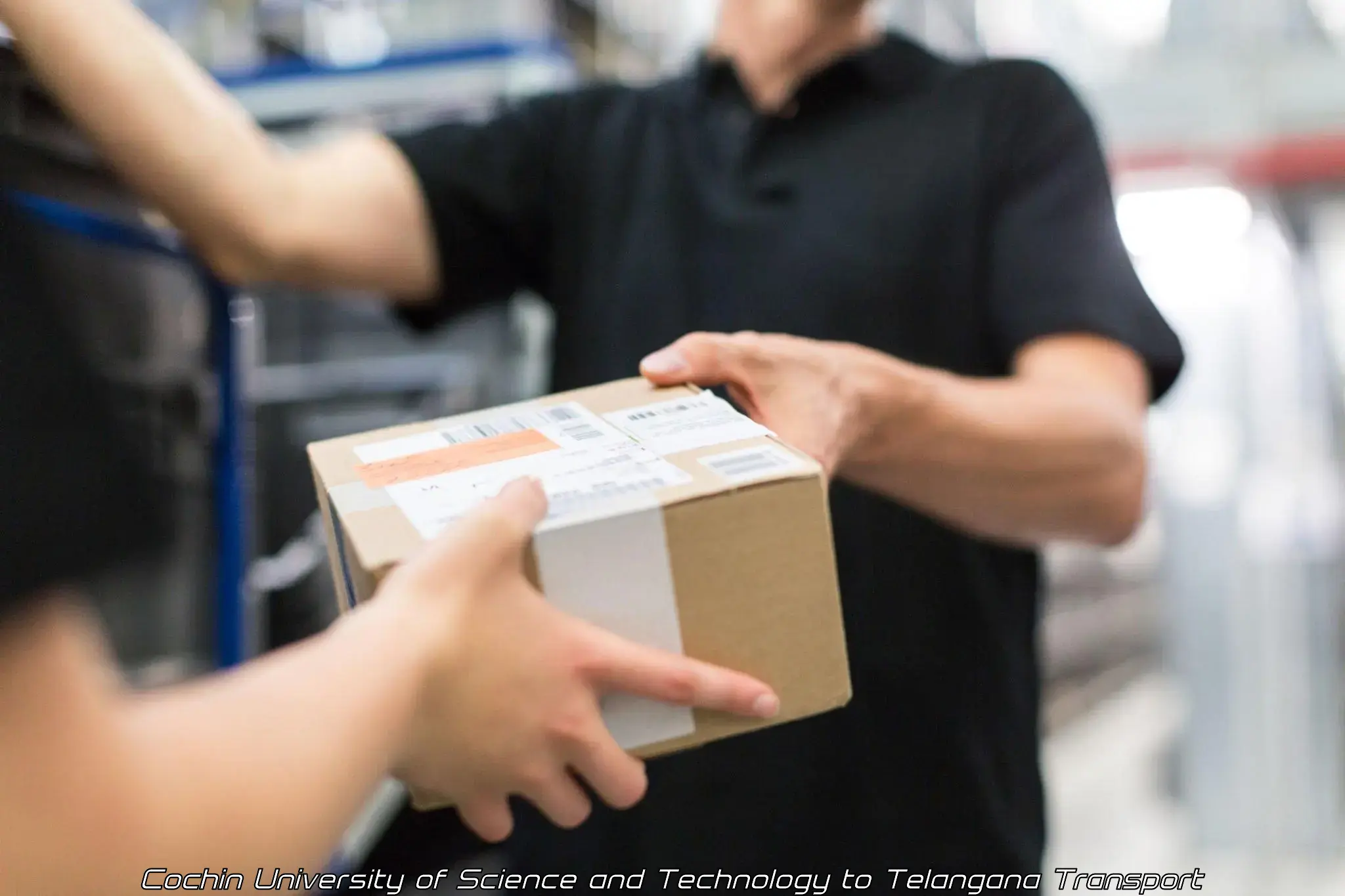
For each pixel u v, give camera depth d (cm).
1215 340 318
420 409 134
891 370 68
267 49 167
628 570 49
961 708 87
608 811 87
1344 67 345
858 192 92
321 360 144
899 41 102
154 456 83
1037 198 93
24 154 73
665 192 97
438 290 100
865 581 86
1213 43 357
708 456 54
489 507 46
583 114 104
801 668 52
